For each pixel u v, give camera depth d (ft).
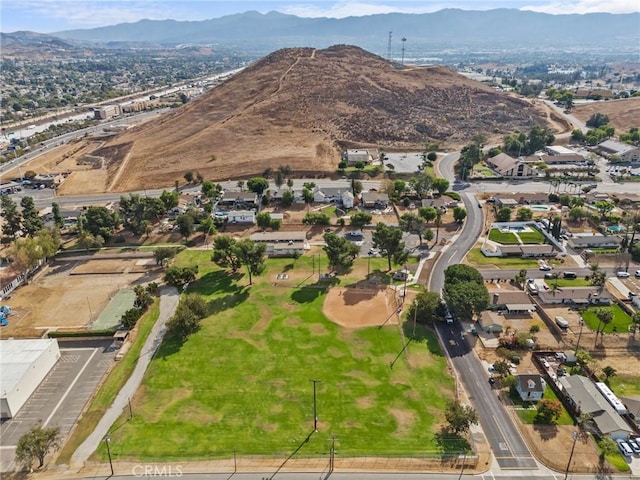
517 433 245.86
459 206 546.67
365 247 455.22
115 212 499.92
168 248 430.20
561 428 248.52
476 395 272.10
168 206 533.14
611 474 222.07
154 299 374.43
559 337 319.88
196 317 331.98
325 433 246.06
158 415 258.78
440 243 462.60
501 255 436.35
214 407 263.90
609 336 320.50
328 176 645.10
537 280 391.45
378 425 250.78
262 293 378.53
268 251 443.73
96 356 312.50
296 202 567.18
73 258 449.48
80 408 267.39
